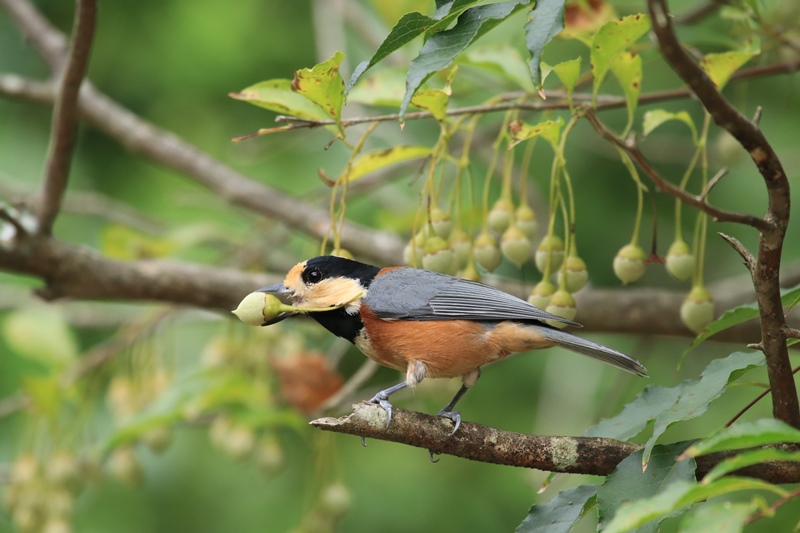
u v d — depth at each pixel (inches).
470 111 293.6
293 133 518.9
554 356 492.7
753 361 240.4
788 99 421.4
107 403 505.7
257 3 531.2
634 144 237.5
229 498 508.4
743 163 446.6
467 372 309.0
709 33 342.3
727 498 410.6
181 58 530.3
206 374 426.0
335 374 429.1
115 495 501.4
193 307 402.0
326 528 406.0
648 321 397.1
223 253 504.7
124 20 532.4
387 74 326.3
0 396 508.1
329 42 488.7
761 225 215.9
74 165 538.0
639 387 505.0
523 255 301.7
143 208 539.8
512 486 495.5
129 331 433.7
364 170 309.9
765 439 173.6
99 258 386.9
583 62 477.7
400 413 246.8
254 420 400.5
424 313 299.7
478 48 337.1
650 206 501.0
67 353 437.4
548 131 259.3
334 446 412.5
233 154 529.7
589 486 254.2
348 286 311.3
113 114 482.6
